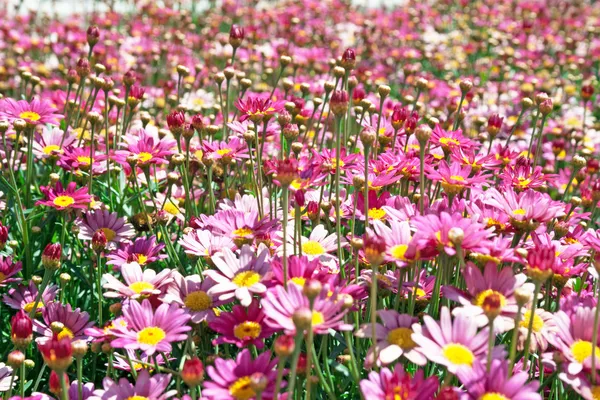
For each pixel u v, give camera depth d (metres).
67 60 1.92
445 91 1.76
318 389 0.84
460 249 0.78
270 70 1.72
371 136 0.83
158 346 0.80
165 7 2.57
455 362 0.76
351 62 1.01
